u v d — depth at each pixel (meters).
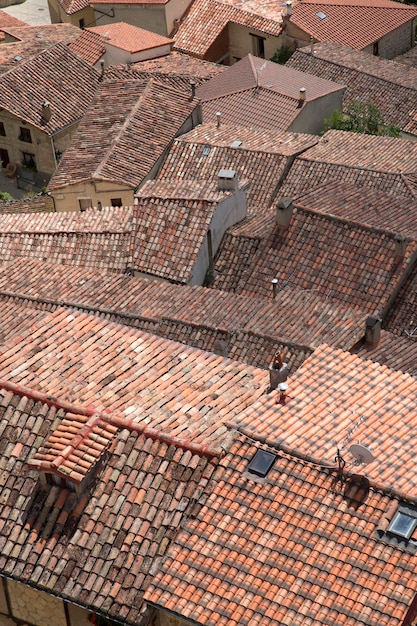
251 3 86.38
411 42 86.62
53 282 44.59
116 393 30.89
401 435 29.45
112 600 27.41
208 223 49.66
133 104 63.25
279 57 84.06
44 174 72.31
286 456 28.31
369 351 41.00
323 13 83.75
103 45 80.00
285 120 67.56
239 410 30.72
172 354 32.84
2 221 51.84
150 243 49.91
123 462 29.03
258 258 49.62
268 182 58.50
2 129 71.81
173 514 28.17
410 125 72.19
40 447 29.72
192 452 28.84
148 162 60.12
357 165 58.69
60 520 28.72
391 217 50.22
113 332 33.41
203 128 64.25
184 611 26.41
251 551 27.06
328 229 49.25
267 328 41.62
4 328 36.66
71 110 71.44
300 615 25.84
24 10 101.38
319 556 26.69
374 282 47.31
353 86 75.00
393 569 26.17
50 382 31.16
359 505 27.25
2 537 28.73
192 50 84.50
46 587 27.91
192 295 44.00
